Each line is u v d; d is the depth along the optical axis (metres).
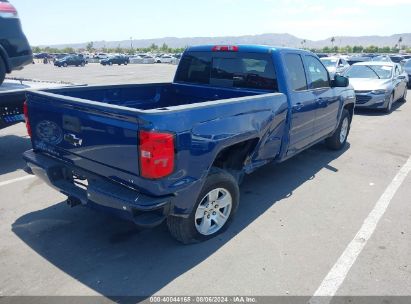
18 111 6.32
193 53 5.32
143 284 3.04
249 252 3.52
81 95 4.32
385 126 9.54
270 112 4.12
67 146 3.48
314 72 5.42
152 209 2.89
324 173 5.82
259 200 4.74
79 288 2.98
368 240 3.77
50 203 4.57
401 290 3.00
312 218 4.25
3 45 6.68
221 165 4.05
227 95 4.89
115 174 3.12
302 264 3.33
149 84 5.17
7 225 3.99
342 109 6.60
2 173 5.64
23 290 2.94
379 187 5.24
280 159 4.78
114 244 3.65
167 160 2.88
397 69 13.03
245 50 4.74
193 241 3.63
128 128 2.86
